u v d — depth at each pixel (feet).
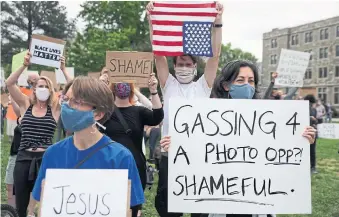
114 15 119.34
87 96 7.21
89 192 7.22
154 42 12.59
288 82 29.86
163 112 13.03
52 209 7.20
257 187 9.21
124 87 13.00
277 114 9.35
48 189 7.26
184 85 13.35
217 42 12.76
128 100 13.30
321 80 234.79
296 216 19.60
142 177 12.98
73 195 7.23
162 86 13.50
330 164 37.29
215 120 9.36
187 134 9.32
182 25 12.49
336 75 226.58
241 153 9.29
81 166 7.45
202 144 9.30
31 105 14.70
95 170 7.28
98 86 7.35
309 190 9.24
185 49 12.51
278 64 29.76
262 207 9.17
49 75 36.09
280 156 9.29
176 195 9.21
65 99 8.55
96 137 7.59
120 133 12.70
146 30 122.31
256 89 10.82
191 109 9.36
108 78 13.97
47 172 7.32
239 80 10.39
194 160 9.28
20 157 14.24
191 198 9.20
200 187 9.22
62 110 7.28
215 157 9.28
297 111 9.35
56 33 210.18
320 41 236.43
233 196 9.20
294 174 9.26
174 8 12.54
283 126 9.33
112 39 105.09
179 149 9.30
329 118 104.47
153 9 12.59
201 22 12.50
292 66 29.81
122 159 7.54
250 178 9.23
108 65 13.89
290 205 9.19
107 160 7.48
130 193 7.38
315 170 31.96
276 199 9.19
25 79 31.12
